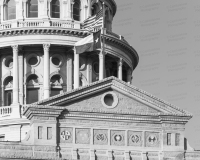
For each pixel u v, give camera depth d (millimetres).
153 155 89750
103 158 88125
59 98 87438
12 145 85250
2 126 114125
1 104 119000
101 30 111812
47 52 118438
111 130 88938
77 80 118188
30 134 86438
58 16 121625
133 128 89625
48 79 118188
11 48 119000
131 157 89000
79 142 87688
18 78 118438
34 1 121438
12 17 121312
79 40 114375
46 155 86125
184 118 90562
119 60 123250
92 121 88500
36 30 118188
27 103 118250
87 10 123438
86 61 121375
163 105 90375
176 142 90312
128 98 90000
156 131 90250
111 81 89375
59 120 87438
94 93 88875
